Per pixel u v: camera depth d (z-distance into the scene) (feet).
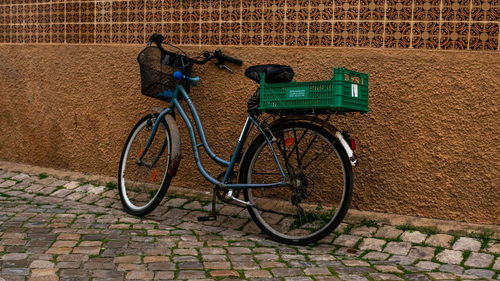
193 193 15.37
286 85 11.50
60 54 17.25
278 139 12.40
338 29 13.66
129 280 9.67
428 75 12.94
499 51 12.50
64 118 17.34
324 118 13.79
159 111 14.37
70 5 16.98
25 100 17.99
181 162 15.64
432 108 12.96
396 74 13.17
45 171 17.52
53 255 10.77
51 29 17.39
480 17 12.60
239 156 12.94
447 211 12.99
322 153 13.42
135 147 15.24
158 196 13.64
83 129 17.07
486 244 11.94
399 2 13.12
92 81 16.79
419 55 12.99
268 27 14.34
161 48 13.52
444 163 12.94
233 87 14.80
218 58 14.34
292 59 14.08
